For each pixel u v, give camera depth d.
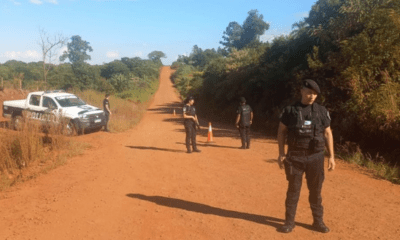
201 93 40.19
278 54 21.55
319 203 4.33
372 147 9.81
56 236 4.36
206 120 30.83
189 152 10.45
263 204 5.53
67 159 9.47
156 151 10.84
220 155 10.09
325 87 12.62
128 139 13.84
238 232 4.38
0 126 14.82
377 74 10.42
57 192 6.41
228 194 6.13
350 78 10.52
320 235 4.25
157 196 6.06
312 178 4.17
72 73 78.50
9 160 8.12
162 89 104.19
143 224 4.73
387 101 9.30
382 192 6.19
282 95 20.02
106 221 4.88
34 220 4.95
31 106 15.15
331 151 4.16
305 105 4.09
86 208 5.45
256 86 23.16
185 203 5.64
